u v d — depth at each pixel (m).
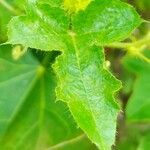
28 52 0.18
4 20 0.17
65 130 0.19
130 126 0.23
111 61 0.19
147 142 0.22
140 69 0.21
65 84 0.13
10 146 0.18
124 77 0.20
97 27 0.15
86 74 0.14
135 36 0.19
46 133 0.19
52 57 0.18
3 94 0.18
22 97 0.18
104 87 0.14
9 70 0.18
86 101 0.13
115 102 0.13
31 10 0.14
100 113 0.13
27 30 0.13
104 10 0.15
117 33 0.14
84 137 0.19
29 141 0.19
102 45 0.14
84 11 0.15
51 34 0.14
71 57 0.14
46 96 0.18
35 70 0.18
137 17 0.15
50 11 0.14
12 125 0.18
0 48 0.18
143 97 0.21
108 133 0.13
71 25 0.14
